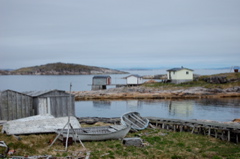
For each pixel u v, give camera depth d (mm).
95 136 23844
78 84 155000
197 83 89812
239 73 91500
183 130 32750
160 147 22906
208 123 30375
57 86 137875
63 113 37094
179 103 68125
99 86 102812
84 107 64625
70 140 21703
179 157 19938
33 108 35156
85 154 19391
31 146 20906
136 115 35969
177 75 92688
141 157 19438
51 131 25969
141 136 27938
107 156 19188
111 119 38781
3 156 17172
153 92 82938
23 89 119875
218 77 88125
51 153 19203
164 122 34125
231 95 78438
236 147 24438
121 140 24938
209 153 21422
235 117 49406
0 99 32531
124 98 79938
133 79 99062
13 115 33406
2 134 24562
